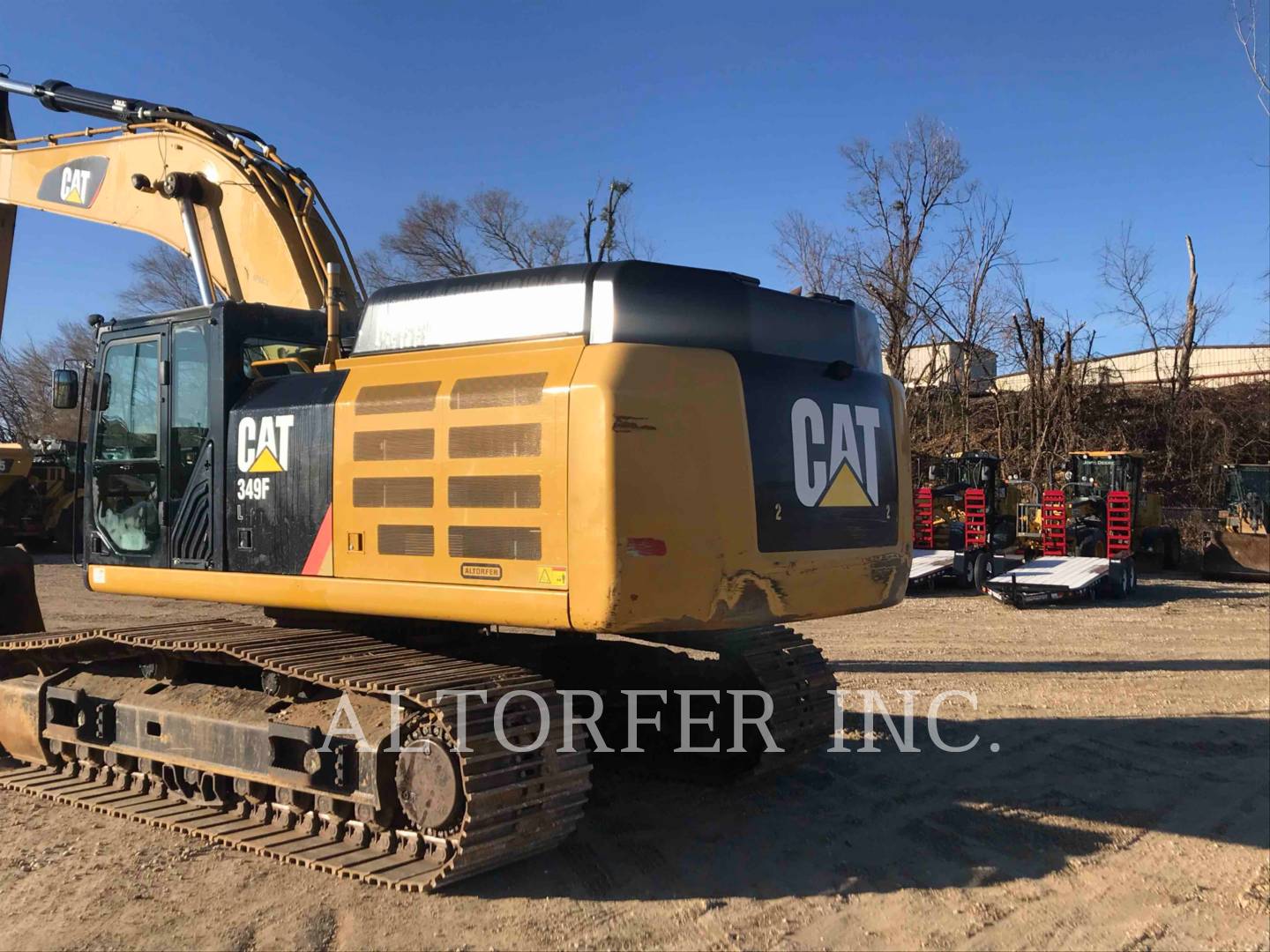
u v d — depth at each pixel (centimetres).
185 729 501
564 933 384
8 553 652
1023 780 593
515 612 414
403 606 446
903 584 521
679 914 404
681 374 423
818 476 468
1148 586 1645
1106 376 2647
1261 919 407
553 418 412
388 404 458
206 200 670
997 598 1377
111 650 550
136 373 564
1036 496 2056
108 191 725
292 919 392
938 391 2722
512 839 415
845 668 925
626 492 399
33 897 412
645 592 400
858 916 405
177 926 386
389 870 413
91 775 557
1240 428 2528
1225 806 551
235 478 507
